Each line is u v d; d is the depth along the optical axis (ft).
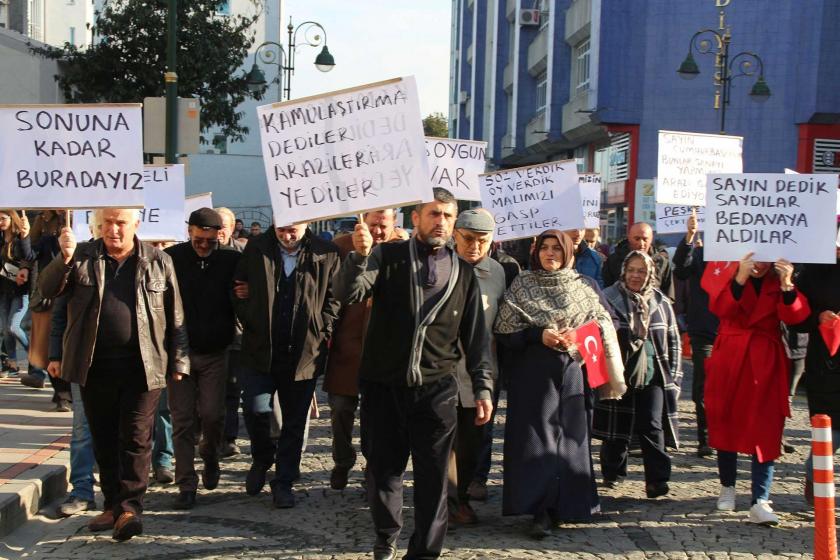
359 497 25.40
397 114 21.65
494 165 153.99
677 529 22.72
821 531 17.62
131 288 20.88
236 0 143.23
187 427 24.49
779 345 23.68
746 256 23.29
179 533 22.12
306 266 24.29
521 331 22.50
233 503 24.79
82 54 96.43
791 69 92.17
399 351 18.93
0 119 22.16
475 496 25.43
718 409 23.73
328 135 21.80
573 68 117.08
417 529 19.02
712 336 30.66
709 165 35.09
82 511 23.72
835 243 22.94
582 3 107.34
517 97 138.51
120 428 21.13
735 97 94.12
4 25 116.16
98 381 20.92
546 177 32.48
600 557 20.49
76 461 23.89
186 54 93.61
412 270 19.11
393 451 19.34
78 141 22.20
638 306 25.32
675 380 25.85
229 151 148.05
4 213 38.99
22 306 39.99
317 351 24.31
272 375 24.32
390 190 21.65
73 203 22.20
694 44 95.76
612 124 98.32
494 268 23.70
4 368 41.70
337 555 20.51
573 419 22.30
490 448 25.50
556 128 118.42
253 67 88.58
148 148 51.93
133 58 94.68
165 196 30.09
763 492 23.29
